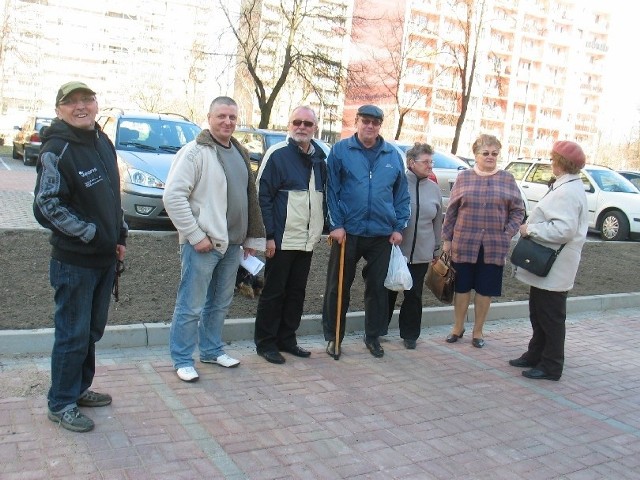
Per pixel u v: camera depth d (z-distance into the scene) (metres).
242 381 4.59
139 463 3.31
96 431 3.62
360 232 5.21
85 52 88.31
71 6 86.75
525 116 86.25
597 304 7.99
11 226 9.00
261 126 24.12
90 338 3.75
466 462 3.66
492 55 43.41
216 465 3.37
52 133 3.39
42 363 4.54
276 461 3.47
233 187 4.48
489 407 4.54
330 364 5.14
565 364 5.70
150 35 78.62
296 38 24.62
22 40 45.69
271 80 30.08
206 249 4.37
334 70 24.98
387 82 52.50
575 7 89.25
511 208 5.79
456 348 5.91
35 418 3.70
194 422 3.85
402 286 5.35
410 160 5.76
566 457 3.85
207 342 4.87
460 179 5.88
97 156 3.50
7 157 24.42
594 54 93.00
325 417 4.10
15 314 5.18
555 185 5.15
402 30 48.84
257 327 5.12
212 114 4.41
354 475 3.40
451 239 5.94
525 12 84.25
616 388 5.16
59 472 3.15
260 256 7.48
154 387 4.32
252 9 23.64
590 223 14.62
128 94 67.56
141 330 5.11
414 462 3.61
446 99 68.31
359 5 48.28
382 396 4.55
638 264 10.68
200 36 37.88
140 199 8.62
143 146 9.86
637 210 13.83
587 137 95.56
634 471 3.74
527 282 5.27
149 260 7.11
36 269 6.39
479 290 5.88
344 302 5.37
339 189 5.25
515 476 3.55
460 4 44.81
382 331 5.50
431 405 4.47
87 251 3.46
